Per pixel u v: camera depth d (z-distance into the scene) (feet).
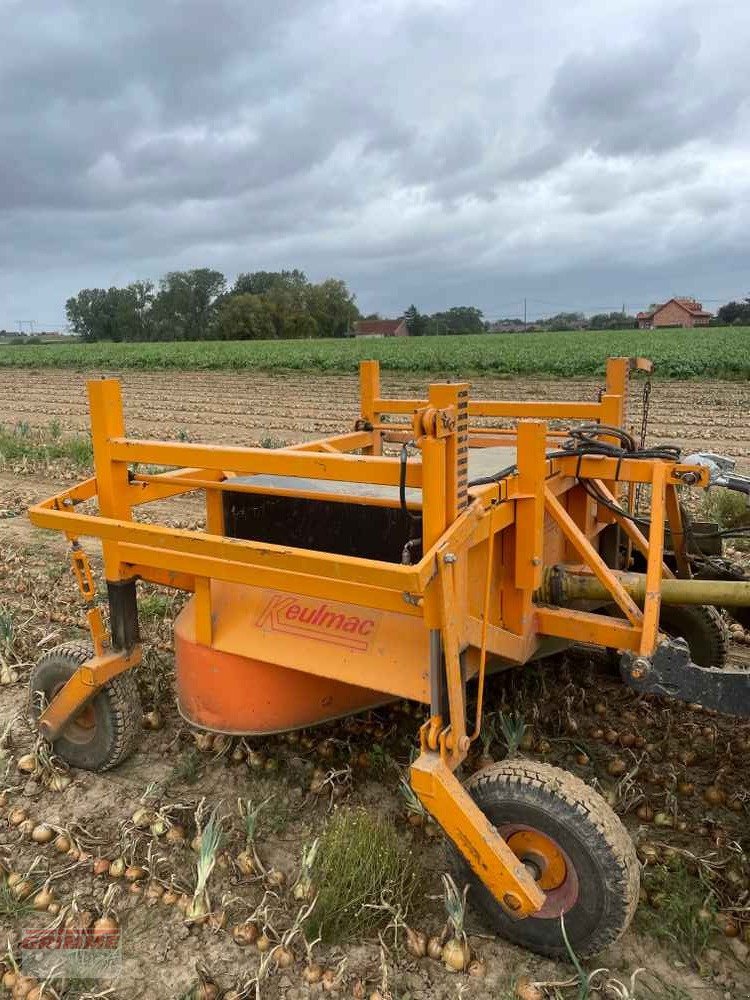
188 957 9.45
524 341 189.98
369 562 8.63
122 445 11.27
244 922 9.68
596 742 13.65
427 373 96.37
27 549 25.21
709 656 14.76
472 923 9.76
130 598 12.33
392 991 8.82
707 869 10.33
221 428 52.24
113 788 12.65
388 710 14.07
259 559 9.64
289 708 11.53
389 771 12.61
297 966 9.22
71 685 12.25
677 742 13.65
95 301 402.31
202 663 11.66
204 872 9.85
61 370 123.24
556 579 12.30
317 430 50.37
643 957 9.32
